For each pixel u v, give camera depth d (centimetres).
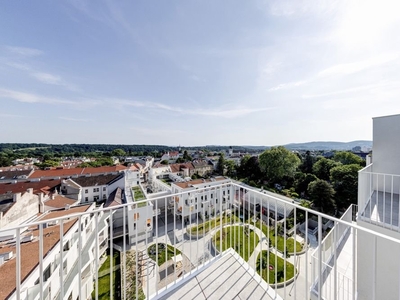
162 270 842
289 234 1181
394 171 470
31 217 1155
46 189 1823
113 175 2359
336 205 1702
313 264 284
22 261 469
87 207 1152
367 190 425
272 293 210
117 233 1270
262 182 2916
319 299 162
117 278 826
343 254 352
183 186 1820
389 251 285
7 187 1711
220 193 298
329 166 2491
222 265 256
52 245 544
